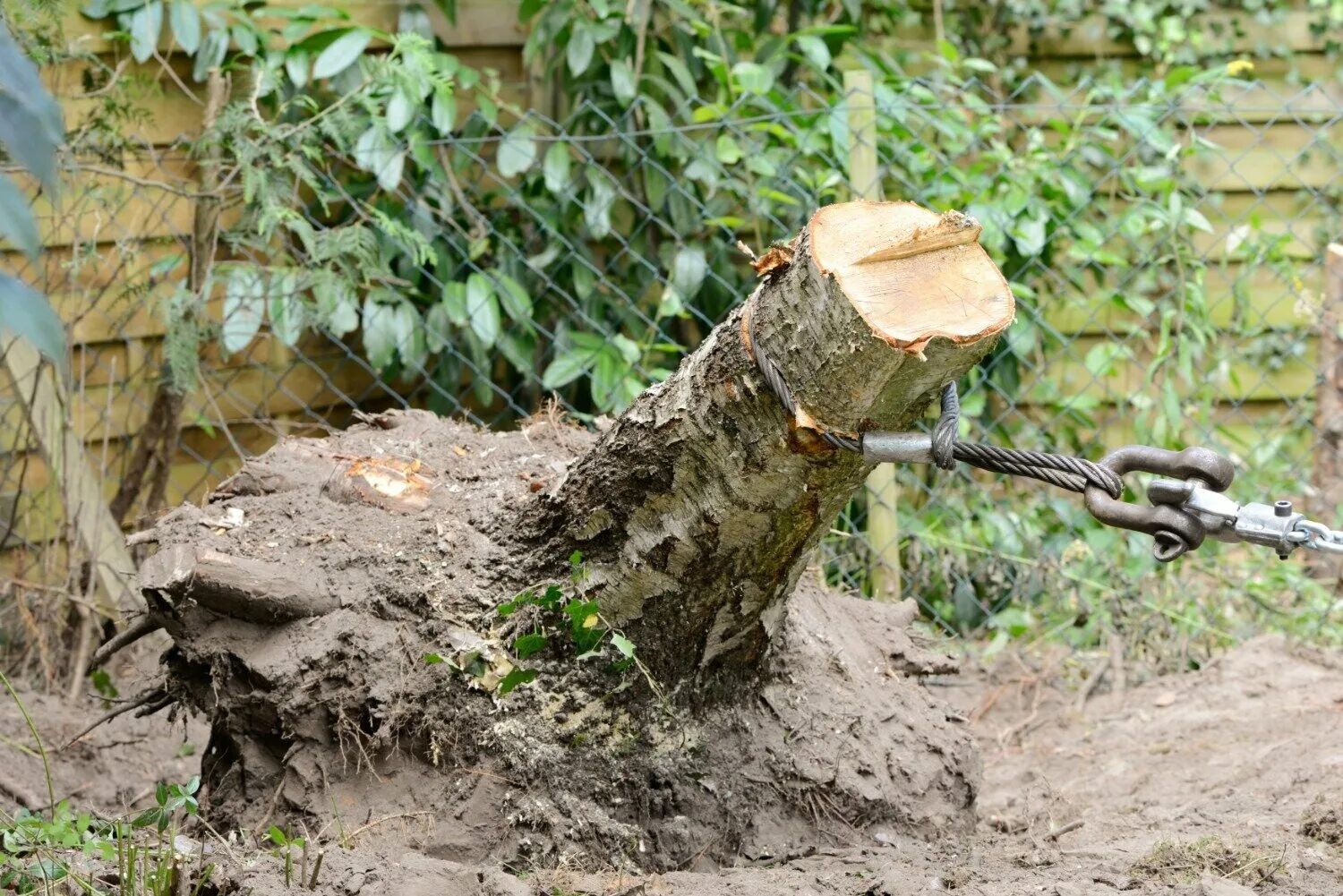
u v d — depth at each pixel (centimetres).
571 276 584
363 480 324
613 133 541
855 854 296
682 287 538
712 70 585
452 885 251
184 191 462
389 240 534
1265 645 488
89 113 472
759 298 244
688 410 259
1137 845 309
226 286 501
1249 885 272
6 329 118
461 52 606
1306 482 637
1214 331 585
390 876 252
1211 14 701
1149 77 698
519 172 548
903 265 227
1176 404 570
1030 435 627
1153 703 466
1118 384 654
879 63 625
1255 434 687
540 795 285
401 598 299
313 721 293
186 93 523
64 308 479
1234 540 213
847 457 248
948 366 225
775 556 275
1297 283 595
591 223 542
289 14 536
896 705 334
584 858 280
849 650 345
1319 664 475
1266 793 365
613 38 570
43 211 466
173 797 271
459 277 585
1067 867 288
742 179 586
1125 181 593
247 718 299
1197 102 622
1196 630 515
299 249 546
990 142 596
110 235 488
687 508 270
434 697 290
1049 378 654
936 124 542
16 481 482
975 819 336
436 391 577
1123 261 571
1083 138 567
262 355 549
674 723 299
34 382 456
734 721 307
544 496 298
